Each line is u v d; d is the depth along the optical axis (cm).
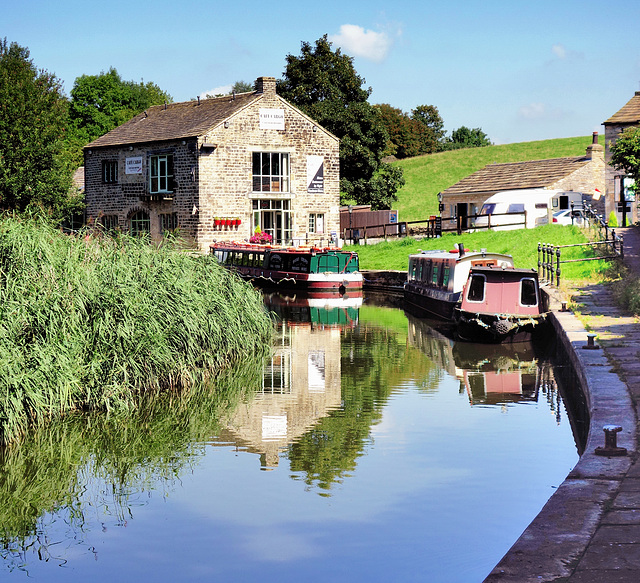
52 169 4512
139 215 5056
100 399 1438
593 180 5159
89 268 1559
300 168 4906
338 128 6081
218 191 4669
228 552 845
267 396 1585
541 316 2198
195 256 1938
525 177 5331
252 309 2059
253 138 4750
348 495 1002
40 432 1293
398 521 912
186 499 1011
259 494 1020
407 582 761
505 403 1502
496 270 2300
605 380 1240
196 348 1714
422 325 2666
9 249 1451
